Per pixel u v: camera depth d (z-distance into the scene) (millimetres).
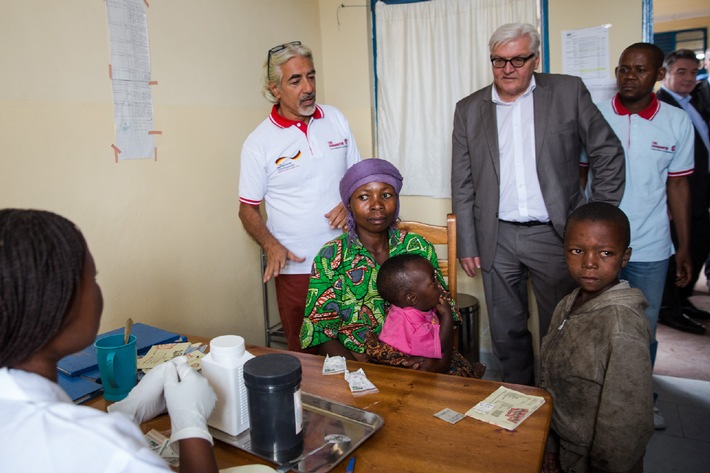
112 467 542
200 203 2371
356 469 854
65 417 561
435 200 3213
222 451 933
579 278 1368
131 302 2051
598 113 2137
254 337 2766
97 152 1884
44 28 1689
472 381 1173
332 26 3225
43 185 1710
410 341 1377
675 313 3527
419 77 3109
